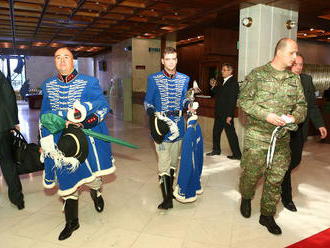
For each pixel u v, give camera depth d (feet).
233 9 19.04
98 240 7.85
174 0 17.43
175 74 9.29
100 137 7.91
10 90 8.91
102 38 32.04
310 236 7.94
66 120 7.79
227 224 8.66
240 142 17.61
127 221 8.88
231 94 14.96
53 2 18.28
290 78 7.52
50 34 29.96
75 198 8.12
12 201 9.64
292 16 18.37
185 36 31.42
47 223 8.81
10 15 21.38
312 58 35.55
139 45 31.45
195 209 9.68
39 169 9.41
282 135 7.41
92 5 19.44
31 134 23.76
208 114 19.74
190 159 8.81
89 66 55.47
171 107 9.21
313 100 8.98
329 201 10.27
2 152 9.08
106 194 10.98
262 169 8.04
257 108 7.45
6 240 7.87
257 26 16.97
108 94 41.24
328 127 19.61
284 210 9.53
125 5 18.62
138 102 29.84
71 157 7.18
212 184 12.01
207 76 29.32
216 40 27.84
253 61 17.40
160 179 9.56
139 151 17.76
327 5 18.53
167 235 8.08
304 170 13.80
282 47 7.27
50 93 8.03
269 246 7.49
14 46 38.88
